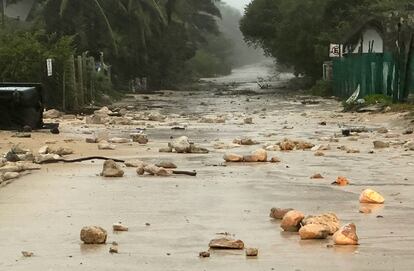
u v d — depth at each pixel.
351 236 12.52
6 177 20.16
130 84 98.19
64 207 16.19
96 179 20.19
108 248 12.45
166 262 11.48
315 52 90.25
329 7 92.38
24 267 11.29
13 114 34.53
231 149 27.95
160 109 59.19
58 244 12.79
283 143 28.02
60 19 86.06
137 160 24.00
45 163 23.61
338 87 70.94
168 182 19.67
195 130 37.41
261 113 52.47
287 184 19.33
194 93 95.56
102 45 88.50
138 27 97.31
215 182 19.69
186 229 13.93
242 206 16.27
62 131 35.72
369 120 42.28
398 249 12.12
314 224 13.27
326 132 35.81
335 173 21.36
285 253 11.95
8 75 50.78
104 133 35.06
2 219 14.92
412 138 31.67
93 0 87.06
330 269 10.91
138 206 16.28
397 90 47.97
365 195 16.58
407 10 73.44
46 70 50.75
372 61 54.31
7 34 58.22
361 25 74.94
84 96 58.00
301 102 67.31
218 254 11.96
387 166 22.73
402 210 15.62
